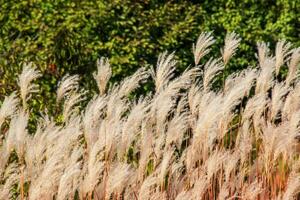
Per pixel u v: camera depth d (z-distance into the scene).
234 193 13.88
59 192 11.09
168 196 13.23
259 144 15.28
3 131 15.52
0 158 11.88
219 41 21.12
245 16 21.38
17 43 18.59
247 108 13.79
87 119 12.71
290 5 21.34
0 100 17.67
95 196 12.41
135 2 19.75
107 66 13.84
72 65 18.69
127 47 19.12
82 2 19.27
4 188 11.62
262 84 14.48
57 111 17.48
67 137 11.96
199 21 21.05
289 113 14.39
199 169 13.32
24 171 12.56
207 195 13.68
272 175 14.23
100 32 19.27
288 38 21.20
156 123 13.88
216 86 20.59
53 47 18.56
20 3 19.20
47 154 12.01
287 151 13.98
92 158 11.52
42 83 18.17
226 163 13.68
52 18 19.00
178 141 13.55
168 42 19.66
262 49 15.42
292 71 14.96
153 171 12.97
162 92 13.24
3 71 18.03
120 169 11.48
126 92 13.55
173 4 20.42
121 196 12.70
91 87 18.61
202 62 20.78
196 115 14.94
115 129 12.48
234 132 15.85
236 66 21.05
